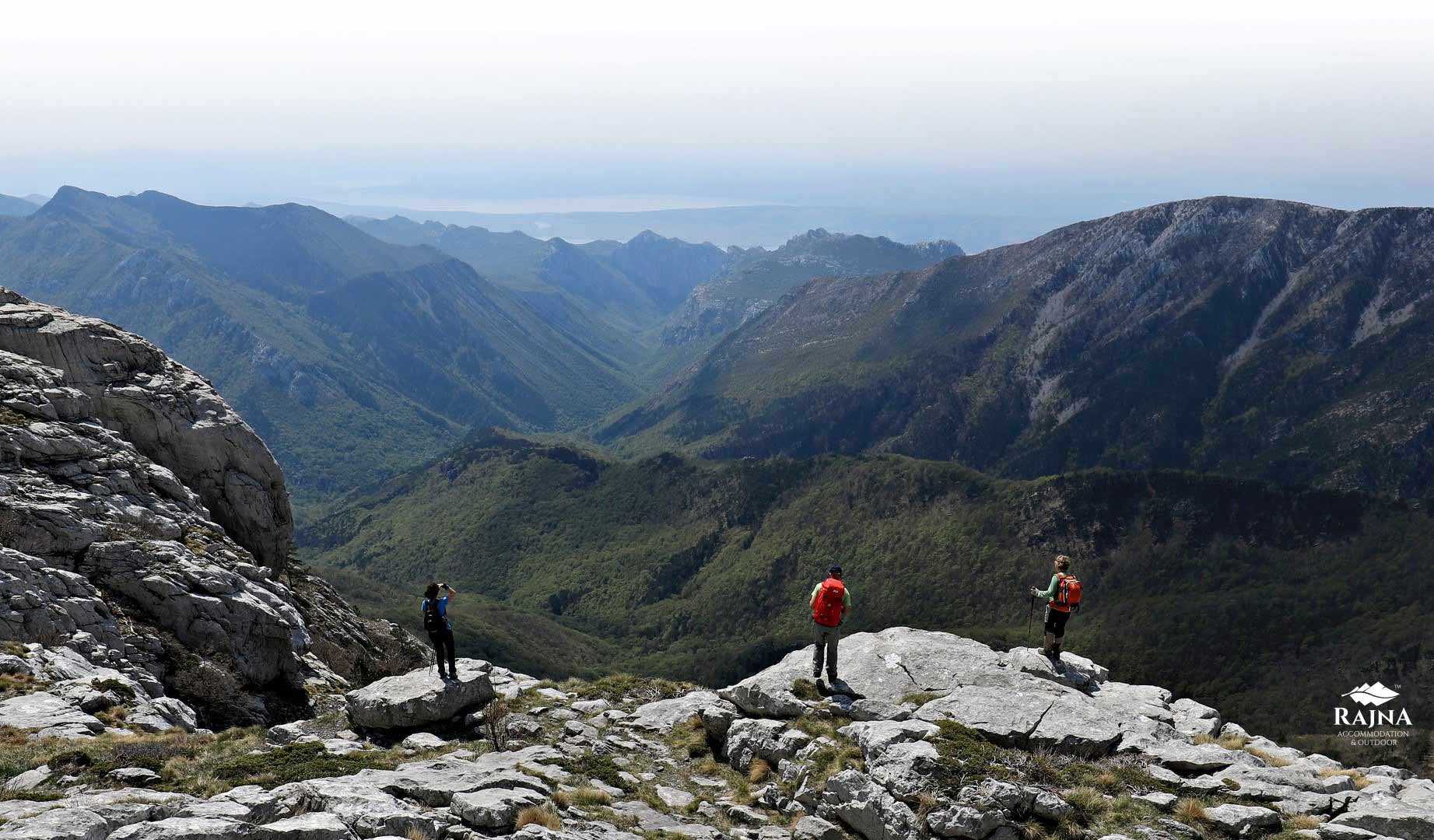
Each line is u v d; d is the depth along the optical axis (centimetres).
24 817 1405
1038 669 2598
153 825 1372
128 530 3719
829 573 2475
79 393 4228
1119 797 1875
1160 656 19825
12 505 3403
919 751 1941
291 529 5122
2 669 2703
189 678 3306
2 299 4778
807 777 2047
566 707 2727
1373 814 1742
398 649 6062
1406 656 17362
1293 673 18000
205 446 4612
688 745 2431
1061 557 2719
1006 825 1734
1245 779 1948
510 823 1678
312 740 2306
